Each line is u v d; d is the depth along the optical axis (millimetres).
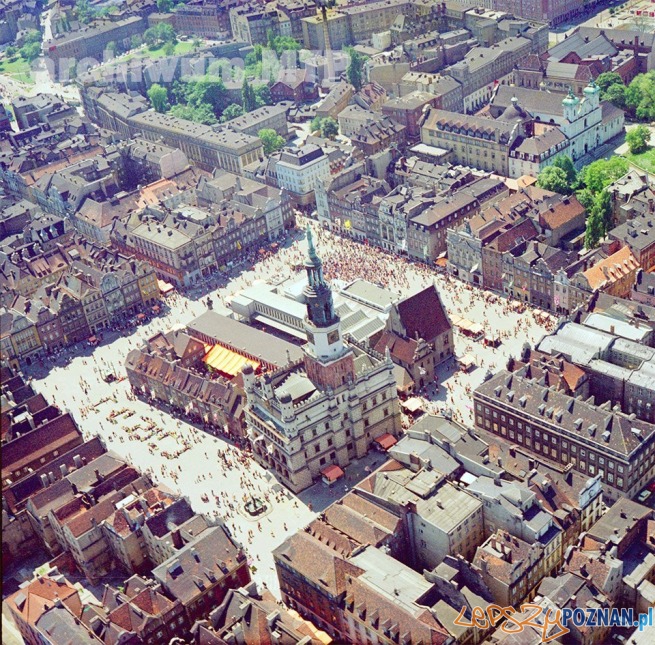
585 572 181750
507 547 187875
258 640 174500
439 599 183125
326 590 184500
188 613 189625
